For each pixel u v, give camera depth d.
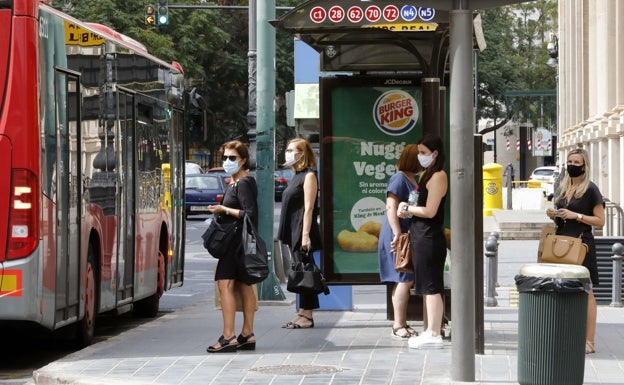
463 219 11.94
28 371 14.65
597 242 21.05
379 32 16.14
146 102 19.55
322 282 16.98
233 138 82.69
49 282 14.05
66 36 15.02
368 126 17.33
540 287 11.23
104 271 16.69
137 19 68.38
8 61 13.77
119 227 17.59
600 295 21.11
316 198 17.03
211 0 77.19
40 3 14.10
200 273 31.02
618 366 13.35
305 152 16.98
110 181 17.05
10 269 13.62
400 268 14.91
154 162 20.17
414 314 17.97
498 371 12.78
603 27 39.16
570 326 11.25
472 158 11.94
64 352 16.27
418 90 17.30
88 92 15.95
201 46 73.38
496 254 20.86
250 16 36.19
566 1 62.69
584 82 50.03
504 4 11.90
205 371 13.12
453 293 12.05
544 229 14.50
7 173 13.67
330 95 17.33
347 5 15.55
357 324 17.89
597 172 40.19
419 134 17.30
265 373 12.95
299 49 35.19
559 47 66.12
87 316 16.08
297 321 17.47
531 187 71.56
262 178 21.98
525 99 78.44
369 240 17.39
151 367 13.45
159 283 20.88
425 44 17.69
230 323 14.74
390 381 12.29
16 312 13.62
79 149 15.41
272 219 21.97
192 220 57.09
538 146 78.56
